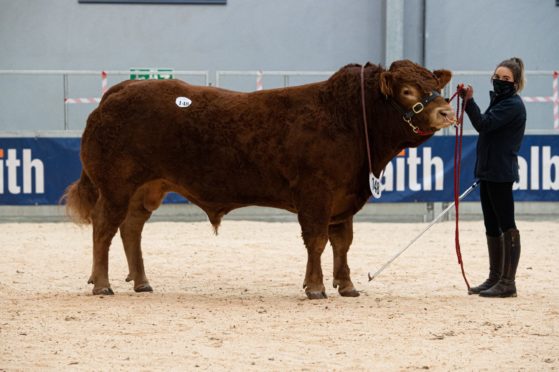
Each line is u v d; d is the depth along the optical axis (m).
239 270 15.04
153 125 12.00
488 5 30.19
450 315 10.77
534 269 15.02
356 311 10.98
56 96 29.17
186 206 22.59
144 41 29.77
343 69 11.91
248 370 8.16
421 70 11.57
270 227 21.52
